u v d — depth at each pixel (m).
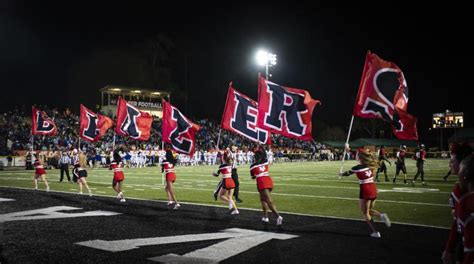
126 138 48.91
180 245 8.07
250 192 17.41
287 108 12.79
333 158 62.03
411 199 14.80
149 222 10.52
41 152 37.81
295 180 23.41
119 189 14.70
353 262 6.84
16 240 8.53
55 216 11.44
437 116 73.44
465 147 4.45
